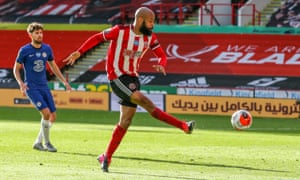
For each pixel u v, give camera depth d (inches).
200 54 4554.6
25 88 1910.7
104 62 4628.4
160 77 4421.8
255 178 1427.2
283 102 3683.6
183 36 4682.6
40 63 1948.8
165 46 4658.0
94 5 5556.1
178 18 5123.0
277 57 4416.8
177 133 2632.9
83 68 4645.7
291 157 1868.8
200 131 2812.5
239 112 1737.2
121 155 1844.2
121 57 1471.5
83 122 3267.7
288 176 1501.0
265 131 2906.0
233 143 2261.3
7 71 4771.2
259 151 2015.3
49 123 1920.5
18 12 5689.0
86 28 4968.0
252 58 4446.4
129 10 5364.2
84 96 4045.3
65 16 5516.7
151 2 5374.0
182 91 3873.0
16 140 2196.1
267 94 3757.4
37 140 1936.5
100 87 4013.3
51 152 1881.2
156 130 2775.6
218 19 5036.9
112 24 4985.2
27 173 1405.0
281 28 4534.9
